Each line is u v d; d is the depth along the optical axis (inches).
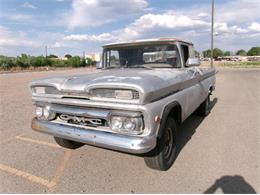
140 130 104.2
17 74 1050.7
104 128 113.4
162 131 114.3
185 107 154.7
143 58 175.0
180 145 169.9
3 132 201.6
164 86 117.7
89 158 151.1
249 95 396.2
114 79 112.3
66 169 137.2
